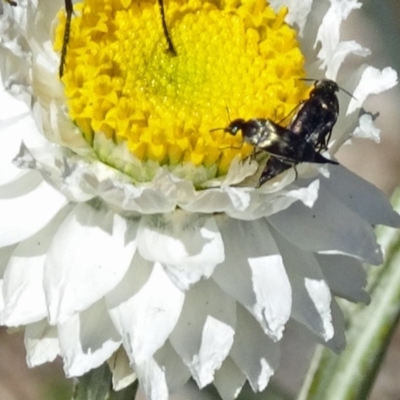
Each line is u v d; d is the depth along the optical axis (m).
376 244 0.06
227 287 0.06
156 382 0.06
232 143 0.06
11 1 0.06
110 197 0.06
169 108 0.06
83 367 0.06
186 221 0.06
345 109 0.06
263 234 0.06
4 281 0.06
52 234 0.06
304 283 0.06
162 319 0.06
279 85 0.06
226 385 0.06
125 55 0.06
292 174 0.06
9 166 0.06
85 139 0.06
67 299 0.06
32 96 0.06
